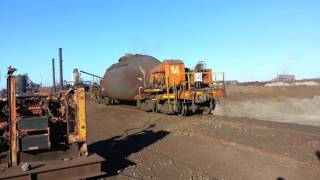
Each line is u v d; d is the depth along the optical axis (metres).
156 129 19.62
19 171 9.23
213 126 18.52
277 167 10.94
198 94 23.75
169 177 10.71
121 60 34.59
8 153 9.99
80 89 10.63
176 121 21.53
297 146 13.27
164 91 25.91
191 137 16.17
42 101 11.38
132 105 35.50
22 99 11.28
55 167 9.53
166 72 25.00
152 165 12.13
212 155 12.89
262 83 82.69
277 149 12.93
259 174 10.54
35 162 10.12
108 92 36.31
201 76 24.67
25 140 9.84
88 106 38.59
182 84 24.64
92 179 10.59
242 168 11.19
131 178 10.69
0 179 8.83
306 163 11.04
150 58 30.66
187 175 10.84
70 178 9.73
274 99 40.00
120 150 14.84
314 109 35.91
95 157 10.49
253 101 37.66
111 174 11.20
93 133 19.86
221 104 32.72
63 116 10.88
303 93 47.00
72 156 10.64
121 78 31.70
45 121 10.02
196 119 21.53
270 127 17.86
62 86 25.83
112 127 21.94
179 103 24.52
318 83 74.19
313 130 16.91
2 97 11.34
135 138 17.47
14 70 9.73
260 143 14.00
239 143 14.11
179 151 14.00
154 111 27.17
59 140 10.67
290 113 32.31
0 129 10.30
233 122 19.56
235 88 57.28
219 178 10.48
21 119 9.86
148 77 28.75
